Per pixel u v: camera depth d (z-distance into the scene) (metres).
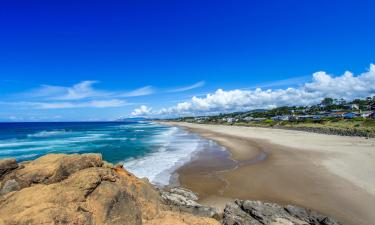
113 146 41.69
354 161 25.92
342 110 141.12
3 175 8.56
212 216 12.55
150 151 35.88
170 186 19.08
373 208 14.59
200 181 20.48
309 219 12.63
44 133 76.69
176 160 28.92
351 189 17.59
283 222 12.14
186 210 12.63
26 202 6.40
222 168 24.95
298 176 21.33
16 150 37.88
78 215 6.18
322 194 16.98
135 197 8.71
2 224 5.45
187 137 59.25
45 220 5.61
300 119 110.12
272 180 20.50
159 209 9.48
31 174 8.33
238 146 41.12
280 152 33.75
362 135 47.62
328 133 57.06
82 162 8.70
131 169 24.16
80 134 71.62
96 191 7.29
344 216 13.77
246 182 20.12
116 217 7.00
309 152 32.47
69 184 7.25
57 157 9.95
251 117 170.75
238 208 13.49
